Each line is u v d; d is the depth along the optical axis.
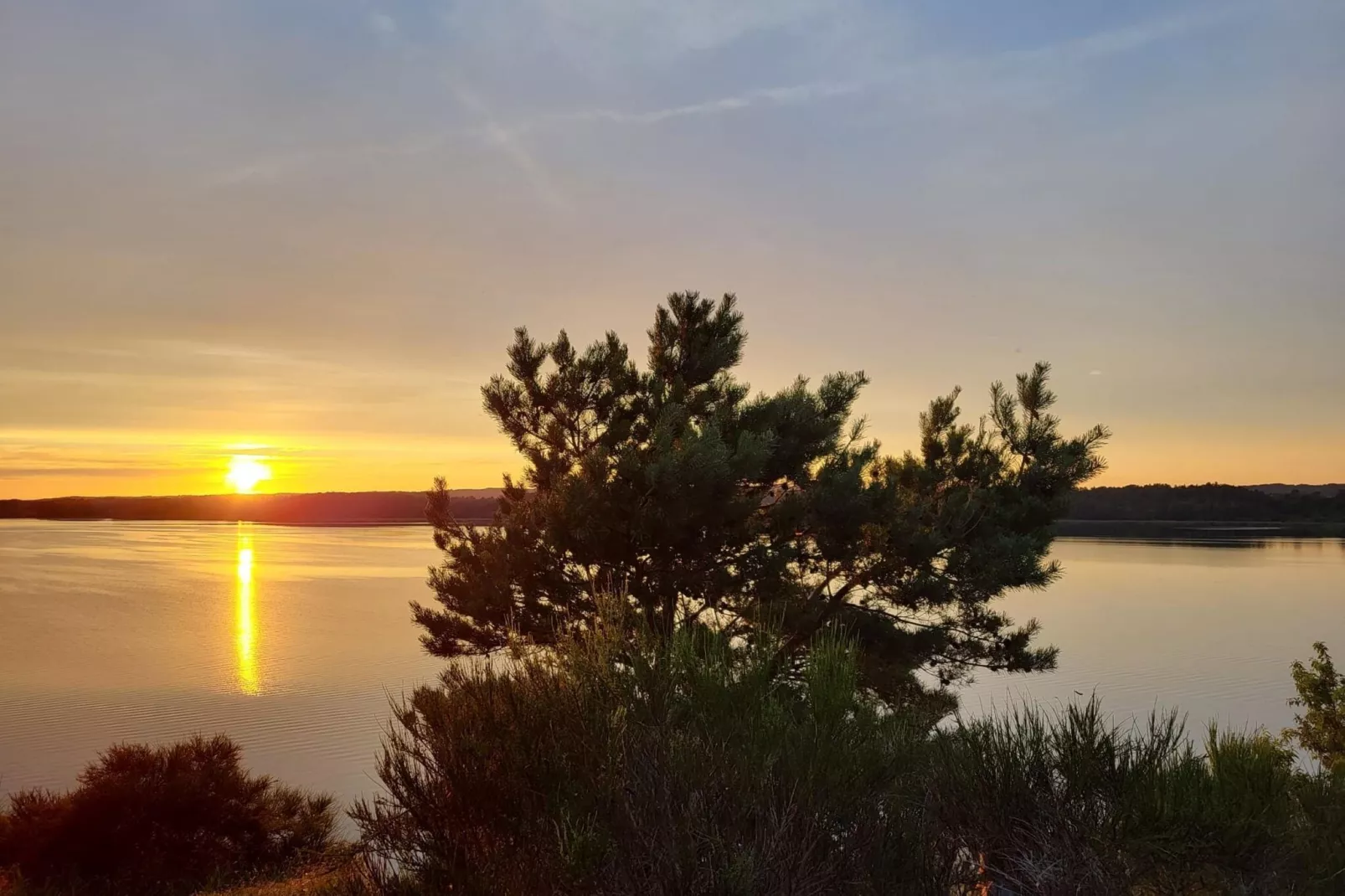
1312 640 96.31
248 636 97.12
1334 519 199.38
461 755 3.96
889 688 11.13
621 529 10.77
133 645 88.88
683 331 14.16
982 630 13.69
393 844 4.02
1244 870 4.08
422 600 134.25
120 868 12.43
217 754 14.23
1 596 131.12
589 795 3.71
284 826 13.95
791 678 4.79
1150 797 4.08
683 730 4.18
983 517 13.78
